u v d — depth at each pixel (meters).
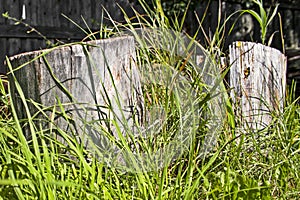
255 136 2.44
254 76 2.58
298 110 2.73
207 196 1.75
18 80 1.98
